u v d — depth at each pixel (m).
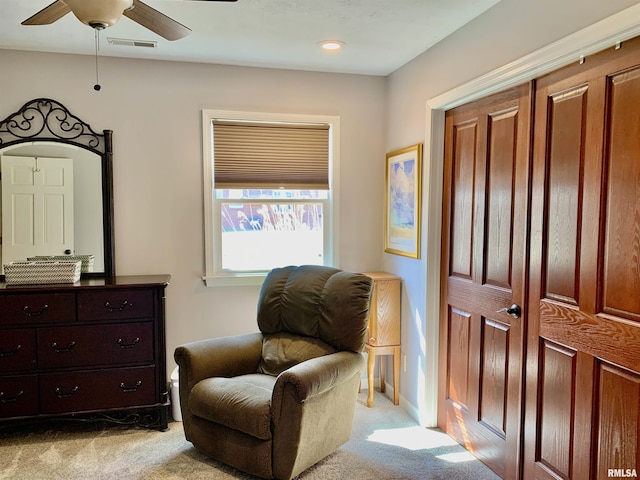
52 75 3.17
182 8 2.45
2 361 2.77
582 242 1.96
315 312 2.83
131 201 3.34
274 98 3.54
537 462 2.23
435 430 3.07
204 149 3.42
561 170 2.07
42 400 2.83
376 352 3.44
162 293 2.96
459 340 2.87
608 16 1.76
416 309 3.23
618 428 1.80
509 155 2.40
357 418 3.25
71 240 3.25
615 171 1.80
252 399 2.42
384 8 2.45
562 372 2.08
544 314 2.18
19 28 2.73
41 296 2.79
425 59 3.10
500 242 2.48
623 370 1.78
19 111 3.13
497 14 2.38
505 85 2.37
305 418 2.35
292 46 3.03
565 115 2.04
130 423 3.02
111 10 1.63
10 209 3.16
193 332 3.50
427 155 3.03
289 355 2.79
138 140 3.33
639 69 1.71
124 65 3.28
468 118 2.74
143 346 2.95
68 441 2.87
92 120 3.25
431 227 3.03
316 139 3.67
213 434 2.55
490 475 2.53
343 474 2.53
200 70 3.40
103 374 2.90
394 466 2.62
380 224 3.79
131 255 3.36
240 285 3.56
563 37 1.96
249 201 3.61
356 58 3.28
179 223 3.43
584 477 1.96
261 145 3.56
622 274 1.78
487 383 2.61
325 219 3.76
